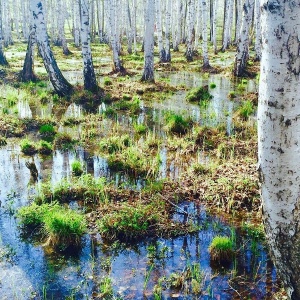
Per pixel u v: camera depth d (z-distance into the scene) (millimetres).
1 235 7324
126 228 7203
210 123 13508
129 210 7645
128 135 12336
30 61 20844
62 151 11406
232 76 22859
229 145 11164
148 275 6152
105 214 7750
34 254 6797
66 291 5922
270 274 6168
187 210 8055
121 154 10656
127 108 15680
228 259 6465
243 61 22609
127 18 37688
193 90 17500
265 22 3850
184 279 6051
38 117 14328
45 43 17359
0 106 16031
